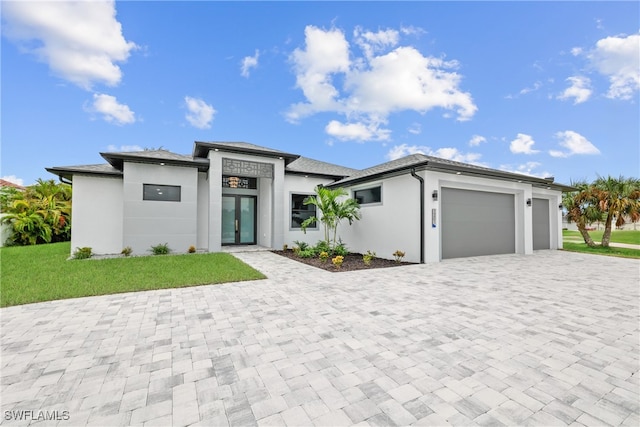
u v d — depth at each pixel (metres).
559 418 2.06
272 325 3.86
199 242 12.50
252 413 2.11
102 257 9.95
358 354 3.04
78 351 3.10
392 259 10.21
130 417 2.07
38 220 14.98
